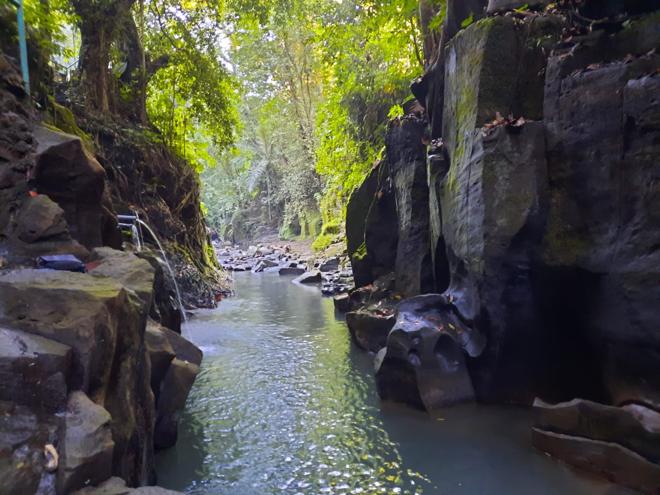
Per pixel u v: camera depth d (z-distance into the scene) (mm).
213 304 14430
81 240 5543
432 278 9008
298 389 7336
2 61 5422
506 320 5980
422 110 10031
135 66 15945
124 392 3645
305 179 33625
